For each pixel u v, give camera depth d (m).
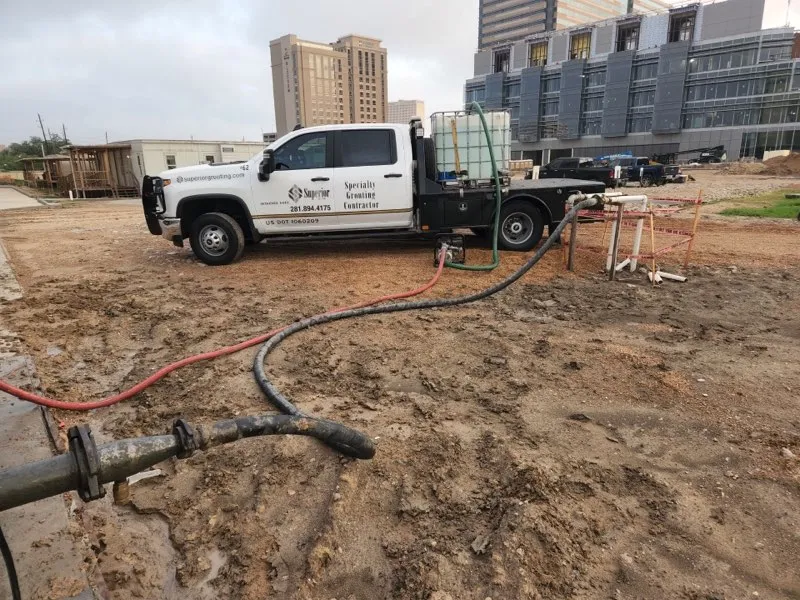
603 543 2.57
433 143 8.23
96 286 7.46
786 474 3.06
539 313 6.00
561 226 6.41
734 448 3.32
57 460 1.62
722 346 4.96
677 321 5.68
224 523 2.80
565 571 2.41
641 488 2.97
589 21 121.00
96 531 2.77
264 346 4.89
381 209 8.30
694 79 65.31
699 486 2.99
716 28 62.88
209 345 5.18
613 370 4.45
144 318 6.02
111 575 2.47
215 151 31.81
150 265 8.84
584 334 5.32
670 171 31.11
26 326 5.77
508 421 3.68
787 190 24.41
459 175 8.28
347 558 2.53
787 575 2.39
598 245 9.70
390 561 2.51
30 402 3.83
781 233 11.52
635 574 2.40
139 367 4.72
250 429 2.10
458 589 2.31
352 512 2.81
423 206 8.26
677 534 2.64
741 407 3.81
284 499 2.95
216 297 6.78
